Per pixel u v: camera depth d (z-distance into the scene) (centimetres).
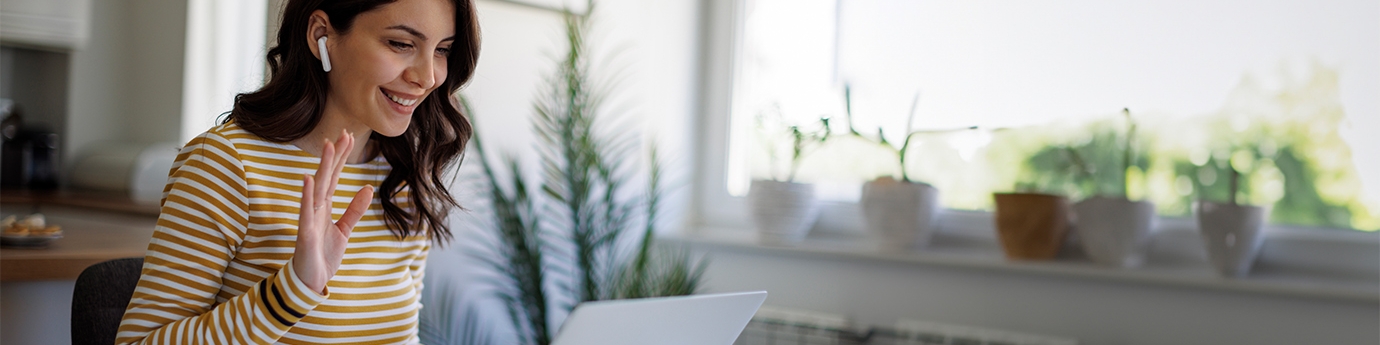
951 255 262
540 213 289
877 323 274
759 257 297
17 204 298
